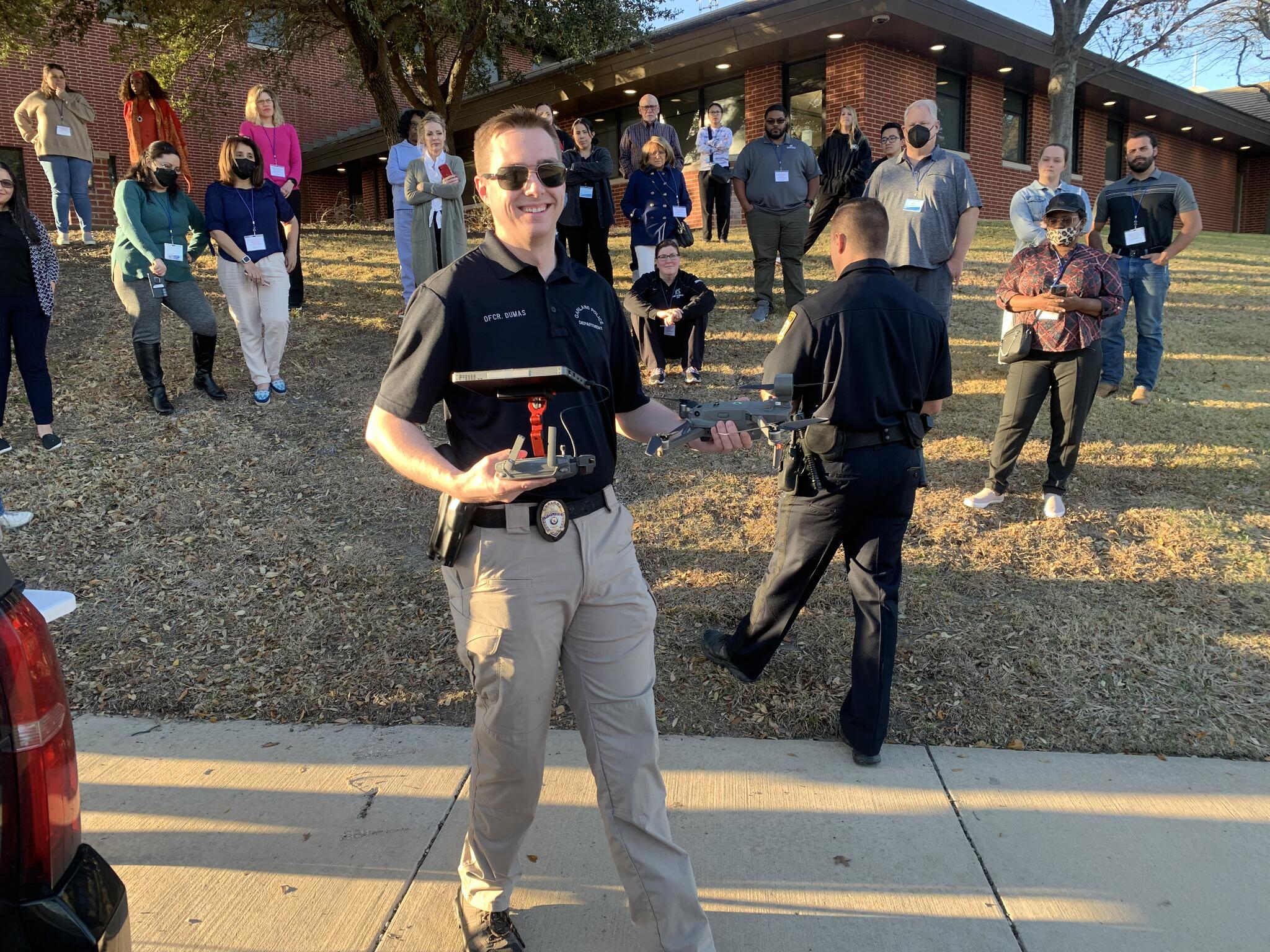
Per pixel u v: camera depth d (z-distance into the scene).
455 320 2.06
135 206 6.19
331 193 23.61
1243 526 4.80
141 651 4.07
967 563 4.52
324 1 12.30
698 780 3.15
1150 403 6.65
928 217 5.54
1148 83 18.94
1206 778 3.12
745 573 4.51
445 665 3.91
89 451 5.89
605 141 18.70
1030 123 18.20
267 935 2.46
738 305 8.77
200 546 4.91
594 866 2.72
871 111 14.30
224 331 7.88
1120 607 4.12
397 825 2.92
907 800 3.02
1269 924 2.46
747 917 2.51
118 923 1.64
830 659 3.84
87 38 17.95
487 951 2.32
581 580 2.07
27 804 1.56
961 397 6.77
